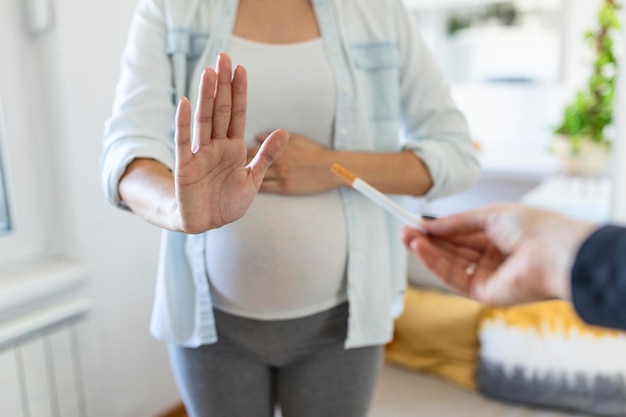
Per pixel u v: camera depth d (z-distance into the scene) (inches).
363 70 38.4
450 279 26.0
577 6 95.3
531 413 64.7
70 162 64.6
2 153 63.1
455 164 39.1
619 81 73.9
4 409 59.3
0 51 61.0
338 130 37.6
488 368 67.5
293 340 38.8
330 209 37.7
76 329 64.7
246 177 26.7
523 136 105.8
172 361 42.2
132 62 36.7
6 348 59.2
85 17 63.4
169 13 36.5
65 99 63.0
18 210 64.6
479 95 107.4
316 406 40.8
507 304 24.0
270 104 36.5
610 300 17.5
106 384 71.0
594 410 63.0
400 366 74.3
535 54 100.0
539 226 22.4
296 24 37.3
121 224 70.3
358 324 38.8
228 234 36.8
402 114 42.3
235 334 38.8
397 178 37.5
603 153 85.5
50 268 64.9
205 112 24.2
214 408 40.4
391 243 41.3
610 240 18.0
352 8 38.3
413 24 39.9
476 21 102.7
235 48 36.7
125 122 35.3
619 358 63.0
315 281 37.4
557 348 65.2
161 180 31.5
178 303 39.1
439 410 65.6
